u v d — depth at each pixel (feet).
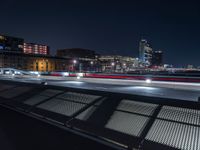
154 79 125.39
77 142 19.10
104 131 20.63
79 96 30.71
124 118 21.48
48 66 579.48
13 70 350.84
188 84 102.17
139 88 93.40
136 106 23.07
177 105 20.75
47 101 32.09
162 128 18.43
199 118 17.95
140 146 17.48
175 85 105.29
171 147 16.31
